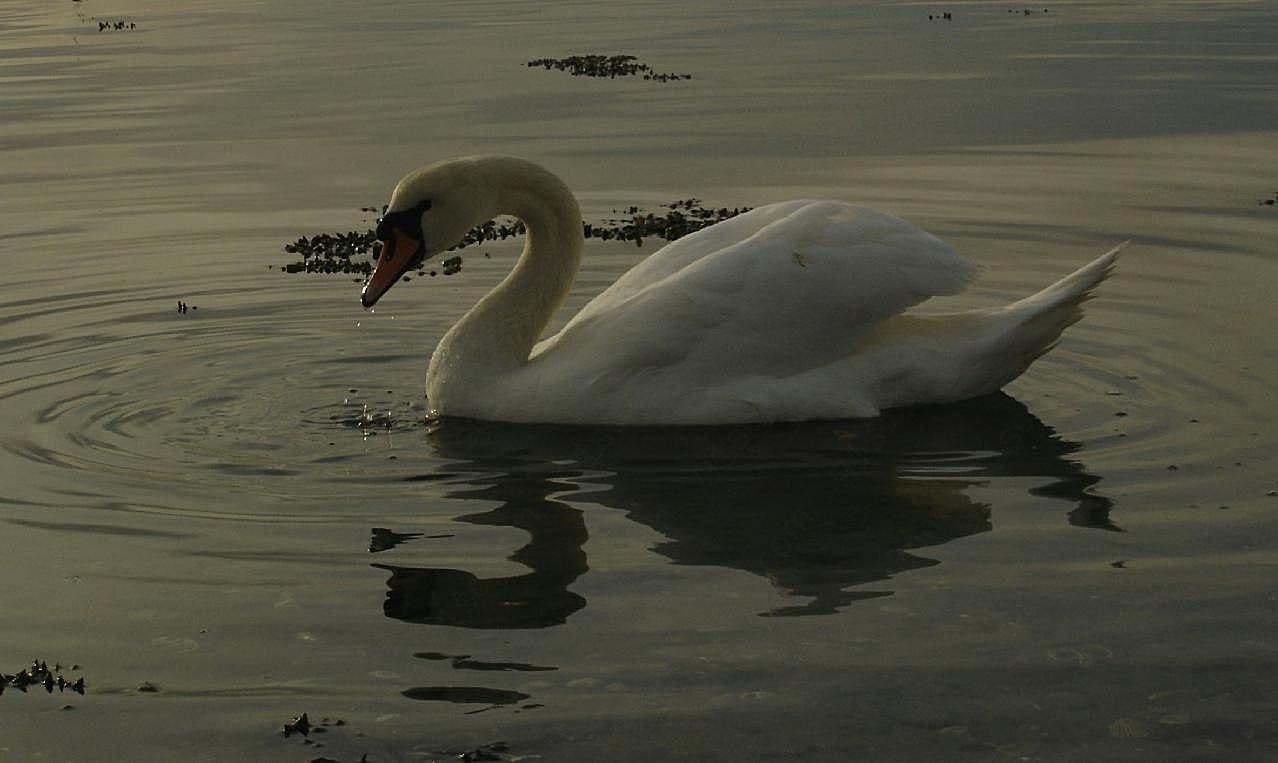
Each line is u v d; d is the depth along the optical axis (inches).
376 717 339.6
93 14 1820.9
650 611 387.9
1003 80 1187.9
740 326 534.9
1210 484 465.1
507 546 431.2
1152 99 1088.2
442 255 784.3
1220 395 545.6
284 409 557.3
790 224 546.0
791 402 533.0
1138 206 808.3
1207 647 361.4
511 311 563.2
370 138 1021.2
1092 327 630.5
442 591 402.3
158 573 415.5
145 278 725.9
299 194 879.1
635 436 525.0
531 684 352.2
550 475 488.1
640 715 337.4
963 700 340.8
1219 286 673.6
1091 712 335.0
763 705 340.8
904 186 863.7
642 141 1002.7
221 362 610.5
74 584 408.8
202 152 987.9
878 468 488.1
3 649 373.7
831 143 979.9
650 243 767.1
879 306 538.9
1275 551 414.6
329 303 690.2
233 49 1469.0
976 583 399.9
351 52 1434.5
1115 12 1608.0
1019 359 550.6
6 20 1774.1
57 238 792.3
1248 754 318.3
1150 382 563.5
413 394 577.3
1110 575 402.6
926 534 434.3
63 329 650.8
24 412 550.6
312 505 464.4
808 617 382.3
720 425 533.0
